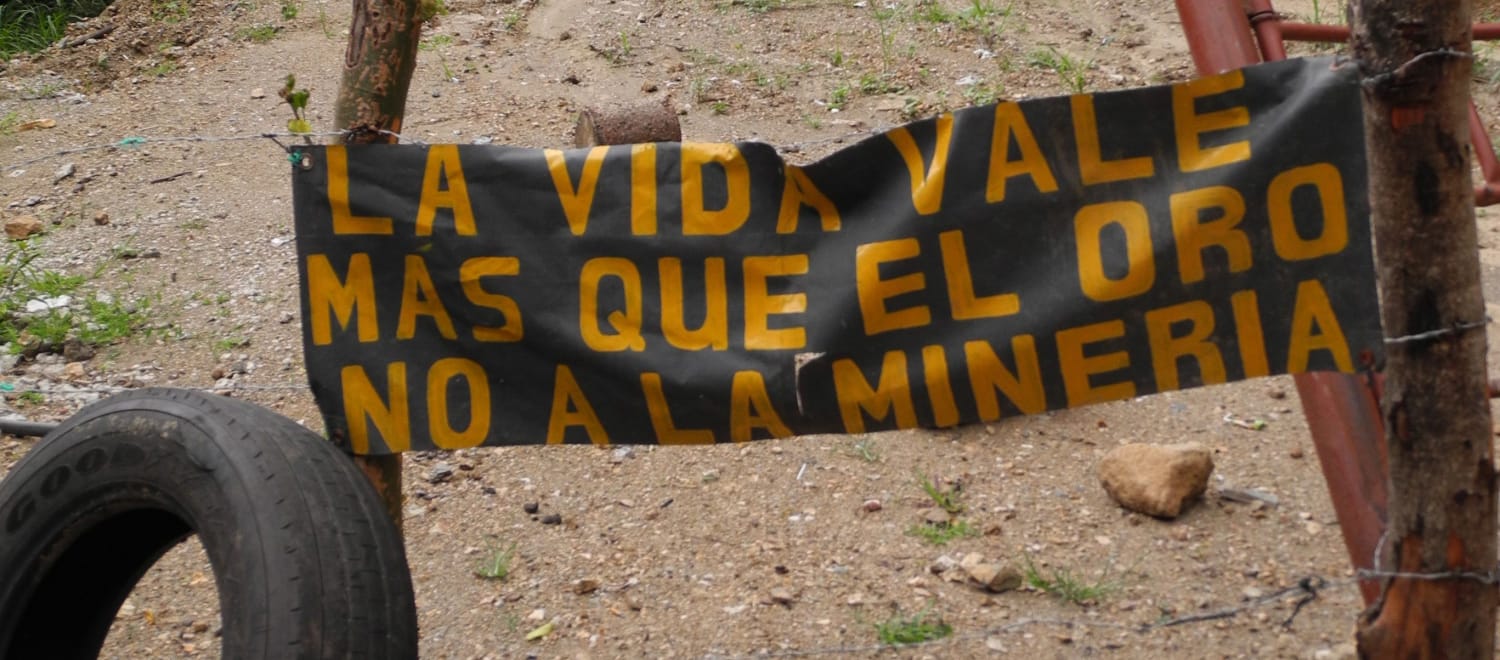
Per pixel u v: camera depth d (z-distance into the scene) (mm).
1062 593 3957
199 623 4141
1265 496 4383
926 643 3797
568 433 3191
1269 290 2771
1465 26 2465
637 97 7758
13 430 5125
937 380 2967
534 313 3139
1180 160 2791
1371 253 2699
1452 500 2643
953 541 4262
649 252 3082
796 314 3023
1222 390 5051
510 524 4527
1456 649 2732
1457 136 2510
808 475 4672
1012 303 2912
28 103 8664
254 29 9312
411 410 3203
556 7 9078
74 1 10445
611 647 3908
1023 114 2852
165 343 5785
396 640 2994
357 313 3186
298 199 3148
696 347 3074
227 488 3055
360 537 3039
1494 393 3373
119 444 3275
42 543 3357
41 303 6055
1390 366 2656
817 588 4094
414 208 3137
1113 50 7973
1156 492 4258
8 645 3371
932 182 2910
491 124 7551
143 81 8852
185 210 6980
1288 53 7715
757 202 3033
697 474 4734
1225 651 3691
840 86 7727
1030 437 4812
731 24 8641
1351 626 3742
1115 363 2877
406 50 3346
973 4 8703
